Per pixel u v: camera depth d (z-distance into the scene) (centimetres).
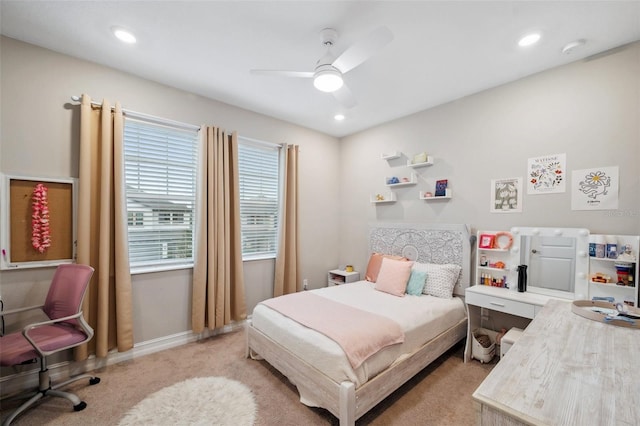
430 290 296
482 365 254
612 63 219
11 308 210
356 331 190
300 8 180
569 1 170
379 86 284
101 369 241
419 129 349
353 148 433
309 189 414
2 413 187
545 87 252
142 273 270
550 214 249
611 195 220
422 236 340
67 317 191
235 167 324
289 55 234
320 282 428
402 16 185
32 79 219
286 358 207
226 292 315
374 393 177
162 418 182
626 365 112
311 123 395
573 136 237
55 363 225
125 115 261
